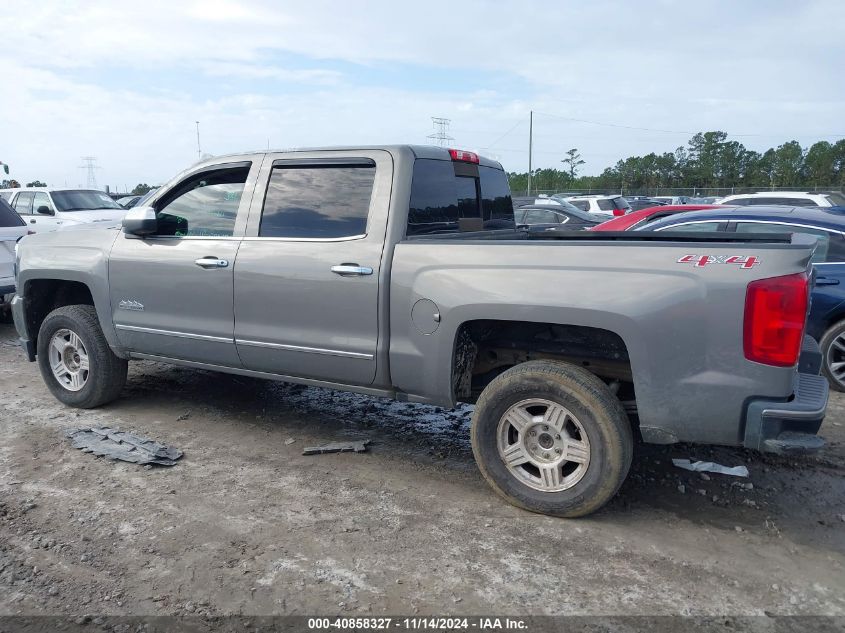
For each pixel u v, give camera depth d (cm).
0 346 820
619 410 361
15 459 453
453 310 385
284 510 386
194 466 448
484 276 378
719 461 465
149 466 442
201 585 312
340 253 422
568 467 389
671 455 475
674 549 348
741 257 326
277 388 631
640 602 303
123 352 534
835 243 630
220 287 469
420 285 396
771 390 326
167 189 502
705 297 331
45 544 343
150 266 499
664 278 339
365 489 416
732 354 329
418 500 402
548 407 373
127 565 327
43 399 588
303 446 488
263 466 450
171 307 495
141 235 506
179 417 544
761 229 673
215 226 481
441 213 455
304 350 441
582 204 2172
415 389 412
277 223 454
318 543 349
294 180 452
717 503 402
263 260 450
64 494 402
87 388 548
